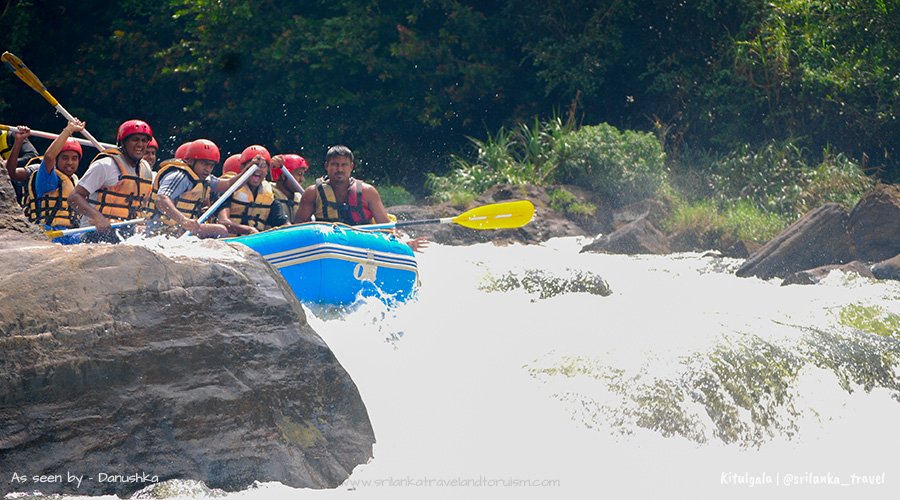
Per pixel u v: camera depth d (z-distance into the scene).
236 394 19.30
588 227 56.41
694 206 56.22
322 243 25.94
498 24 80.06
